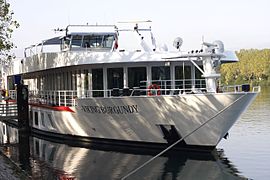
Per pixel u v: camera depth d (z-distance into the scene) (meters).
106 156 19.41
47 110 25.69
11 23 23.98
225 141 24.36
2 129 33.88
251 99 17.86
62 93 25.36
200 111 17.59
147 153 19.58
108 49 23.56
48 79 28.12
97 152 20.41
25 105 29.45
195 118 17.86
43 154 20.80
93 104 20.53
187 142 18.69
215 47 17.16
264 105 48.47
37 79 30.92
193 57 17.70
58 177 16.09
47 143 24.31
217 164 17.67
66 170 17.19
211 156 18.52
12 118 30.64
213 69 17.27
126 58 19.89
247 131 28.45
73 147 22.20
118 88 20.66
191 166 17.23
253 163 18.11
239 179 15.64
